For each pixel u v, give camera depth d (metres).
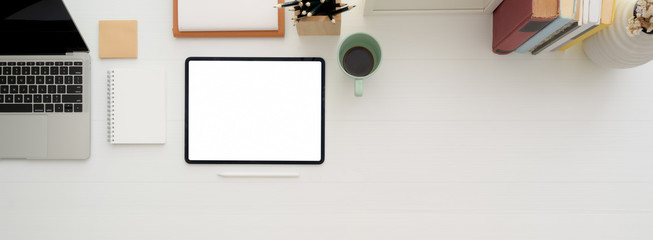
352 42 0.86
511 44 0.82
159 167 0.90
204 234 0.90
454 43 0.90
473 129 0.89
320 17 0.79
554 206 0.89
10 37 0.86
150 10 0.90
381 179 0.90
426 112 0.90
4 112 0.88
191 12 0.86
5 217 0.91
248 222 0.90
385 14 0.89
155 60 0.89
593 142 0.89
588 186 0.89
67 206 0.91
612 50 0.80
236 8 0.86
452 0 0.81
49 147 0.88
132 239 0.90
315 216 0.90
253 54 0.89
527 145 0.89
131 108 0.89
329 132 0.89
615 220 0.89
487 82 0.90
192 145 0.89
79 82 0.88
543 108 0.89
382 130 0.90
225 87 0.88
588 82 0.90
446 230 0.89
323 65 0.89
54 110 0.88
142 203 0.90
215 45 0.89
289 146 0.89
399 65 0.90
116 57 0.89
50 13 0.83
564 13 0.67
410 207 0.89
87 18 0.90
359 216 0.90
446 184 0.90
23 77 0.88
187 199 0.90
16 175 0.90
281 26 0.87
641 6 0.71
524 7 0.70
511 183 0.89
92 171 0.90
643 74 0.89
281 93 0.89
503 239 0.89
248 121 0.88
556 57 0.90
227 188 0.90
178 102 0.90
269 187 0.90
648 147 0.89
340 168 0.89
